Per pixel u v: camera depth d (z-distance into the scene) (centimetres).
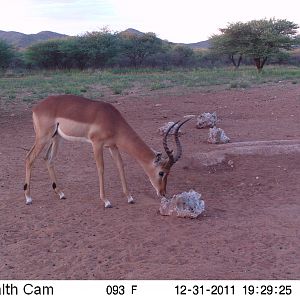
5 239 391
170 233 398
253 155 616
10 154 683
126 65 3594
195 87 1548
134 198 490
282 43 2516
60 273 332
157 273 327
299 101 1119
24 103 1257
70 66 3400
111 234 398
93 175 571
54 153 483
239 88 1470
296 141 668
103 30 3550
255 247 369
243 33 2575
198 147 677
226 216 436
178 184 536
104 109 449
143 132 813
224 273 327
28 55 3375
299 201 476
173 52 3703
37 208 461
